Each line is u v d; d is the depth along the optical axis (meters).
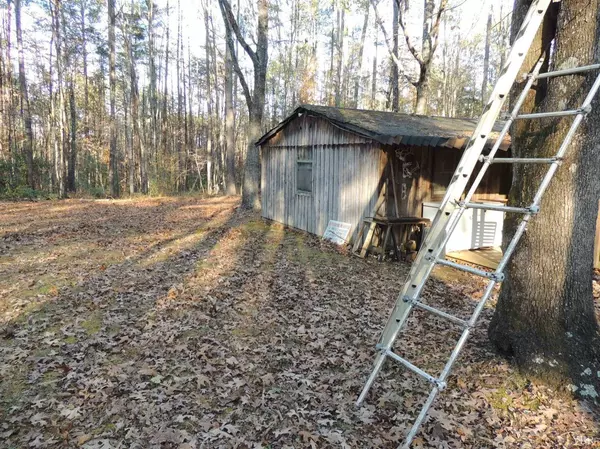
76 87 30.64
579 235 3.12
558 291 3.18
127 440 2.72
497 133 7.57
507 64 2.72
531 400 3.04
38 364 3.68
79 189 23.42
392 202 8.03
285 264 7.23
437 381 2.40
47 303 5.16
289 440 2.73
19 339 4.17
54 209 14.20
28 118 19.55
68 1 24.50
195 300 5.31
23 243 8.52
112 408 3.04
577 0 2.82
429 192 8.42
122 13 24.95
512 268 3.43
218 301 5.32
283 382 3.44
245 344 4.13
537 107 3.18
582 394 2.98
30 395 3.22
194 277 6.32
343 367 3.69
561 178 3.07
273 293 5.66
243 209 14.37
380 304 5.32
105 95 31.73
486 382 3.30
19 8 19.08
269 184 12.43
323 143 9.66
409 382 3.38
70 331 4.36
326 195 9.60
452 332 4.36
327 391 3.30
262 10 12.89
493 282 2.33
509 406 3.01
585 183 3.06
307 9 21.47
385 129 7.47
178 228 10.71
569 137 2.41
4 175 19.17
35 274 6.36
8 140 21.91
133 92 24.97
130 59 24.88
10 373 3.53
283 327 4.57
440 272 6.85
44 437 2.75
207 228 10.69
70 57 26.25
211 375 3.53
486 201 8.54
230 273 6.58
